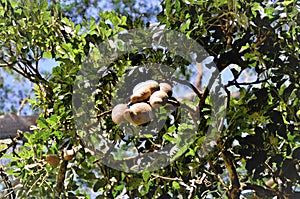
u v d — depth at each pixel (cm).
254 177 247
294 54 251
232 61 246
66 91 246
